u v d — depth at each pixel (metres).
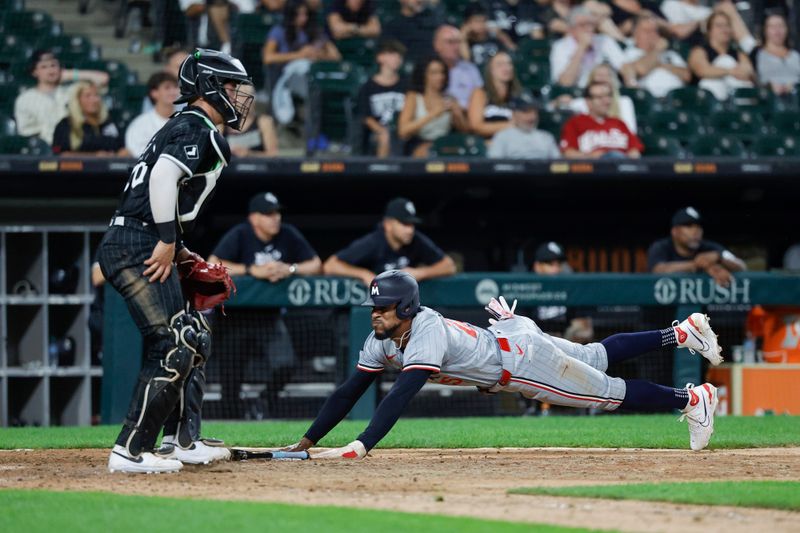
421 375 23.23
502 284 45.47
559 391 24.62
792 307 46.94
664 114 55.91
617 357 25.83
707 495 18.34
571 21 59.34
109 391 42.69
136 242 21.86
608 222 57.44
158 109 49.84
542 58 57.84
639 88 56.47
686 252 47.62
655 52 59.16
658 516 16.62
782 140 56.28
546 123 54.00
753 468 23.58
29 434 34.16
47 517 16.20
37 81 50.41
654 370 46.19
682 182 53.16
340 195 54.12
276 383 45.00
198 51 22.64
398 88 52.50
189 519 15.95
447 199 55.12
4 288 45.94
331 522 15.71
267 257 44.22
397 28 56.47
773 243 58.66
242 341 44.78
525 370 24.23
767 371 45.62
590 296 45.97
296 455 24.67
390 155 51.97
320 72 52.66
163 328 21.86
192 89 22.56
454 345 23.69
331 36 55.75
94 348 47.09
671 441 29.55
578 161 50.62
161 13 56.56
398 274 23.28
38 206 52.50
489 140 52.75
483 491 19.50
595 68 52.75
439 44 53.78
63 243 48.03
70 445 29.64
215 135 22.20
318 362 45.38
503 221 56.97
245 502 17.75
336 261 44.56
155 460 22.11
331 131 52.81
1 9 54.22
